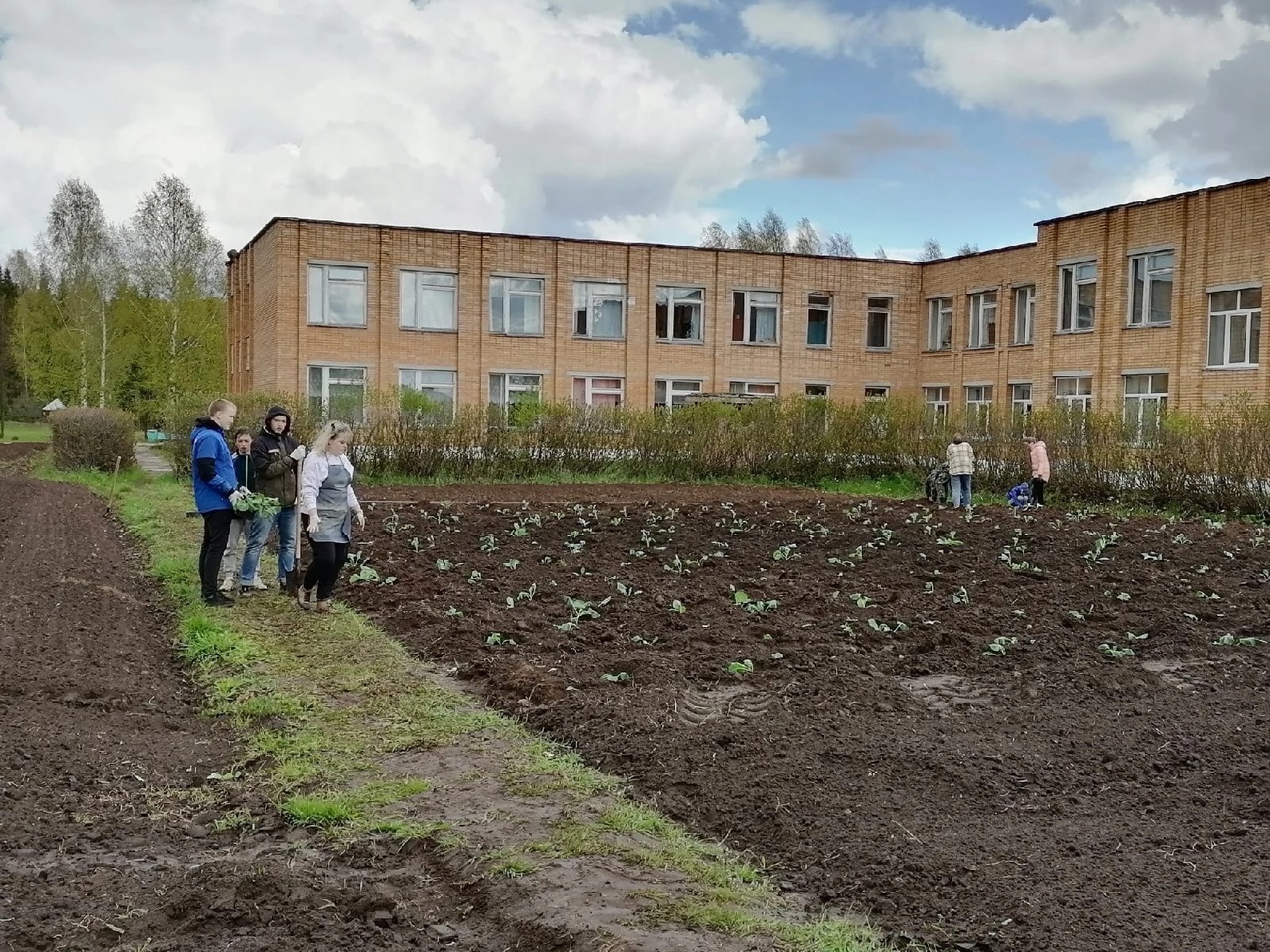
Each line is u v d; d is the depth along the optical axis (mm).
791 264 42688
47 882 4824
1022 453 25516
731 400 33125
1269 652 9453
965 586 11852
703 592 11328
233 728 7266
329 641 9406
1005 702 7871
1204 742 6852
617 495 22953
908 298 44250
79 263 64875
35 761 6227
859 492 26922
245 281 44031
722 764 6297
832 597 11086
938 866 4961
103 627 9789
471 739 6859
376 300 38188
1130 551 14250
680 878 4863
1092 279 35969
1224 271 31578
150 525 17031
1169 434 22703
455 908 4695
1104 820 5625
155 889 4789
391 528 15812
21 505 19750
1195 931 4348
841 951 4219
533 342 40031
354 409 25672
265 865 4965
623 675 8039
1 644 8773
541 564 13125
